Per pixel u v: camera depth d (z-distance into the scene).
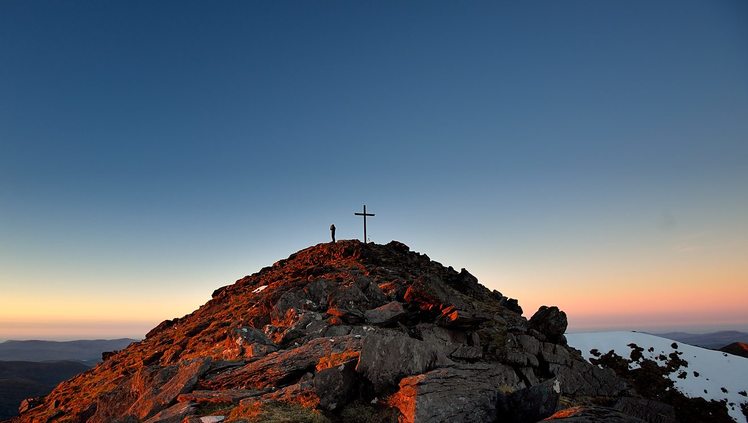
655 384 51.22
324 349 25.80
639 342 72.06
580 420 15.27
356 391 19.97
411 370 20.42
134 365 42.50
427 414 17.17
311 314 35.44
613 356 58.25
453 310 34.22
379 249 67.06
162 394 23.08
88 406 31.48
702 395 52.78
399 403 18.42
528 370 31.44
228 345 33.16
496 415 18.73
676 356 67.12
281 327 35.00
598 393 31.78
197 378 24.16
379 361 20.30
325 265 59.44
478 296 55.75
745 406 50.47
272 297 43.88
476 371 22.92
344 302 37.94
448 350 30.36
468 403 18.28
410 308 37.09
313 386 20.92
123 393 27.31
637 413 28.52
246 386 22.92
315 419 17.78
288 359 24.84
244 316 43.81
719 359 67.19
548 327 40.41
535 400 18.25
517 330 37.84
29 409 43.12
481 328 36.94
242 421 17.61
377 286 41.44
